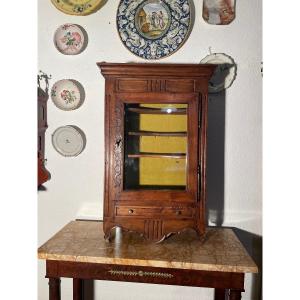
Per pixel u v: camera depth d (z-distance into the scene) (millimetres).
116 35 1790
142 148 1472
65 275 1335
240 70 1731
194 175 1423
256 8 1712
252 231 1770
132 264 1276
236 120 1748
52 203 1877
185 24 1729
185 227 1436
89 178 1850
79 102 1798
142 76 1421
